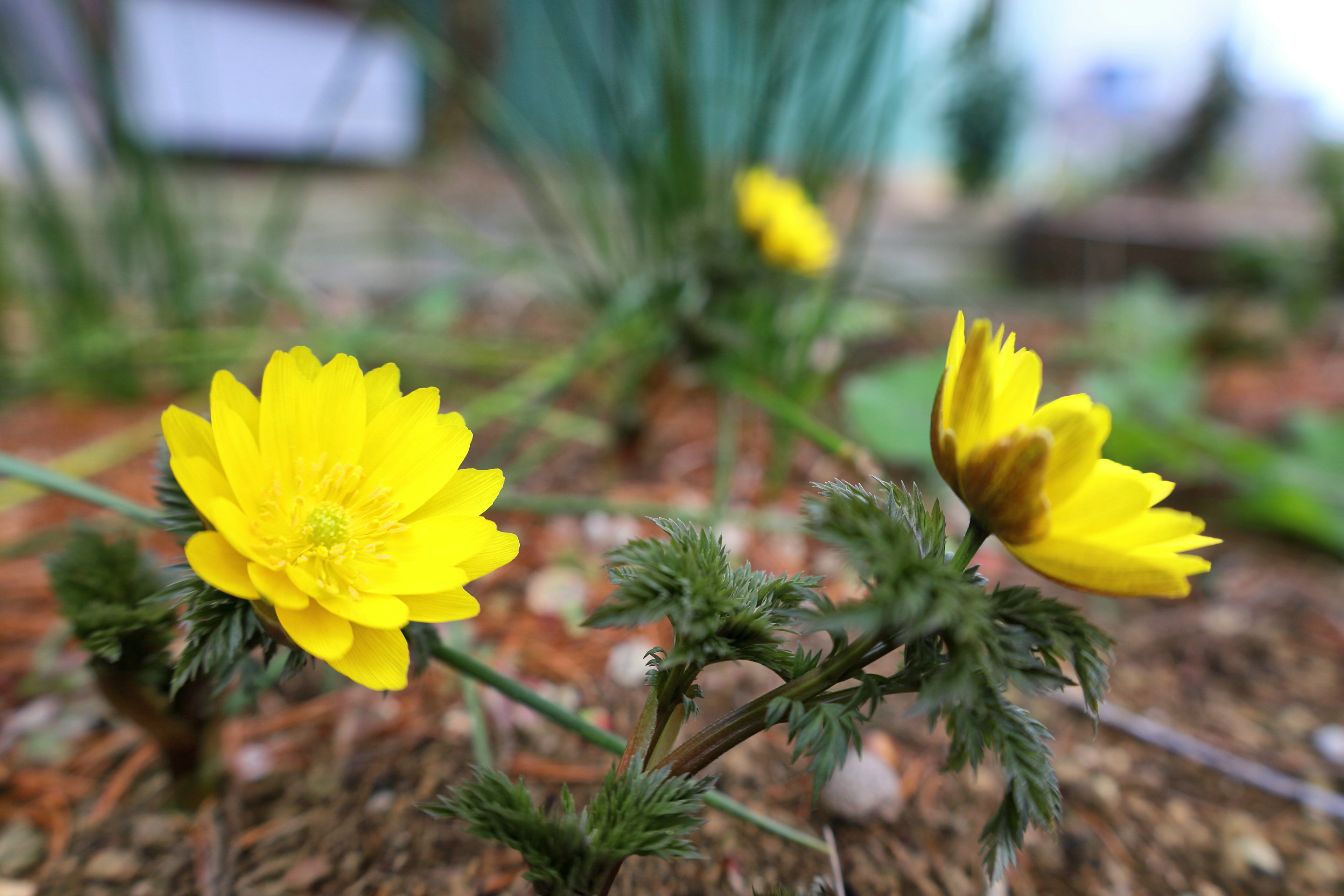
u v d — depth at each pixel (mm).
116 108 311
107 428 305
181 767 138
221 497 94
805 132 292
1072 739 178
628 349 305
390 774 148
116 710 124
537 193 331
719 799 119
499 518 244
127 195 326
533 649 187
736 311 265
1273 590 250
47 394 332
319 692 171
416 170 740
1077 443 78
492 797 86
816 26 276
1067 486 80
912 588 76
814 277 272
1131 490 77
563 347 371
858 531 79
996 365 88
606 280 325
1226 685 203
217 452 97
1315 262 609
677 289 248
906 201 1066
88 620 110
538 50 323
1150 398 353
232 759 151
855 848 139
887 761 162
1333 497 293
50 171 371
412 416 106
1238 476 299
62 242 322
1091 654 80
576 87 296
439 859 129
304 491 99
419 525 102
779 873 131
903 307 415
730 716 89
